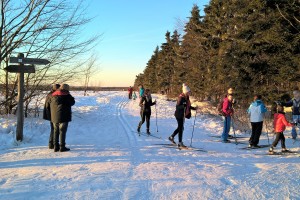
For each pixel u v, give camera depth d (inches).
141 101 475.8
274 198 195.6
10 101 561.0
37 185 216.7
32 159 298.7
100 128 541.6
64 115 334.0
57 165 275.1
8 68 383.2
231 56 703.1
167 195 198.4
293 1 539.5
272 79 620.1
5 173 247.9
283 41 542.0
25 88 541.0
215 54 1007.0
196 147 385.7
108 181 226.8
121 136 457.4
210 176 242.8
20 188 210.1
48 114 349.7
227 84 772.6
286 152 351.9
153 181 227.8
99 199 190.1
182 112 371.9
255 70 630.5
